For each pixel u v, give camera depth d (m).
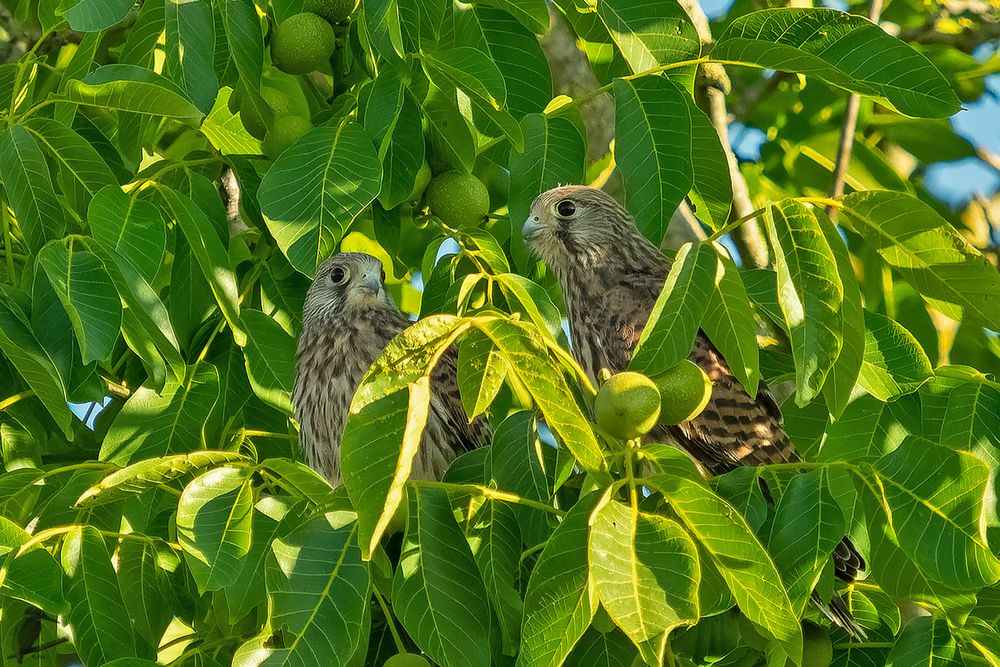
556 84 14.30
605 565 6.54
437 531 7.79
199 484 7.93
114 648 8.27
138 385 11.56
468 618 7.61
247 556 8.27
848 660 9.59
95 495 7.98
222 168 12.17
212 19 9.75
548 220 12.79
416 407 6.73
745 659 9.29
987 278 8.66
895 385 9.63
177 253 10.84
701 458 12.00
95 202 9.06
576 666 8.74
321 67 10.84
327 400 12.46
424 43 10.24
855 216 8.69
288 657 7.27
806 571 7.70
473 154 10.92
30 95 10.88
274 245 11.45
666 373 7.70
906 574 8.17
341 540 7.53
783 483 9.09
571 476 10.40
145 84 9.19
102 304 8.52
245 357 10.62
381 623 9.66
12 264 10.14
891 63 9.27
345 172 9.14
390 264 14.98
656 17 10.06
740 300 8.05
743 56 9.60
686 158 9.72
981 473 7.68
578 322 12.90
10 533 8.08
